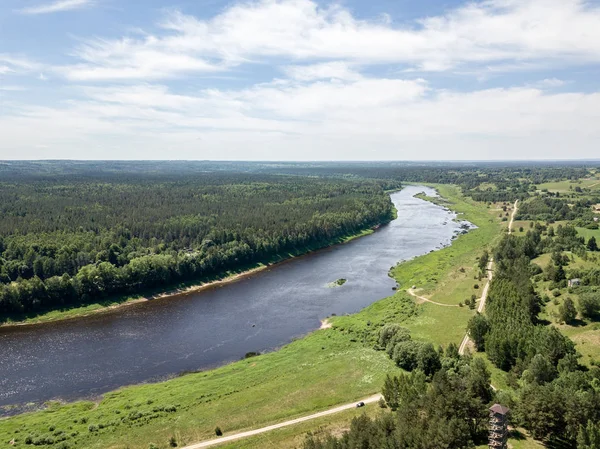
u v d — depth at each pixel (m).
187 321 140.25
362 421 67.94
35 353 117.81
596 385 77.94
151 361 113.00
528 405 69.06
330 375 98.06
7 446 77.69
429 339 115.25
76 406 91.88
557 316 113.88
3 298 141.50
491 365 98.06
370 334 121.75
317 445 66.50
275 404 87.75
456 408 67.81
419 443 61.19
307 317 142.12
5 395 97.12
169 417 84.88
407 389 79.00
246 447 74.31
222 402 89.25
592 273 135.25
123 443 77.38
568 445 67.12
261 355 113.94
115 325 137.88
